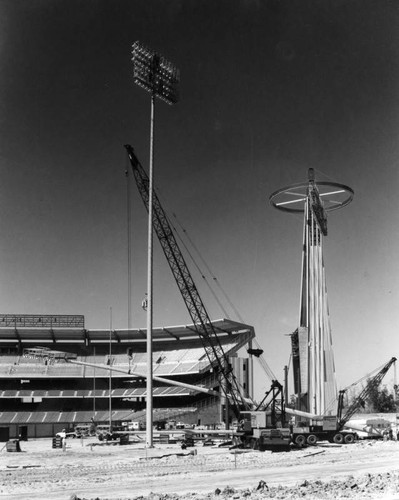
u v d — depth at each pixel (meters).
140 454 49.38
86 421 103.12
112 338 128.00
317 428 63.31
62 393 112.06
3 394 109.94
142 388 114.00
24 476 34.88
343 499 22.70
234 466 38.66
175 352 124.31
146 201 74.31
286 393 80.50
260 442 52.50
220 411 103.44
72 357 86.88
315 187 91.88
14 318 123.25
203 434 69.25
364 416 135.12
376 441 64.62
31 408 108.69
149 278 53.78
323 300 89.81
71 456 49.06
